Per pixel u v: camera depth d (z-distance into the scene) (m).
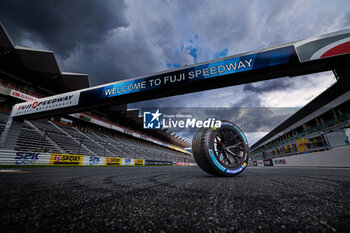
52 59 16.02
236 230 0.44
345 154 6.08
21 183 1.39
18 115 5.66
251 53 3.17
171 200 0.82
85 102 4.35
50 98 4.98
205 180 1.76
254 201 0.78
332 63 2.78
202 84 3.44
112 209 0.66
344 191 0.95
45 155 7.53
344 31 2.81
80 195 0.92
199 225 0.49
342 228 0.44
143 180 1.76
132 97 3.98
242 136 2.72
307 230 0.43
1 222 0.48
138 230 0.45
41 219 0.53
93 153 15.16
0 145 5.68
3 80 15.98
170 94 3.72
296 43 2.98
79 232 0.43
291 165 10.41
